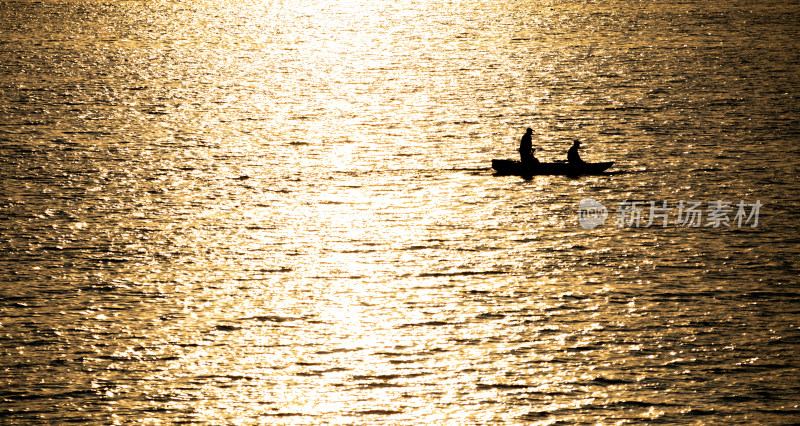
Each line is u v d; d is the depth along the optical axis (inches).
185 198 4808.1
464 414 2778.1
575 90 7386.8
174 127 6294.3
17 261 3919.8
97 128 6205.7
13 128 6136.8
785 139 5762.8
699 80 7623.0
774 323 3336.6
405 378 2992.1
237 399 2864.2
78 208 4611.2
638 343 3198.8
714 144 5689.0
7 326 3321.9
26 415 2763.3
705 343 3191.4
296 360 3110.2
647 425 2704.2
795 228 4288.9
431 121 6486.2
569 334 3270.2
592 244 4143.7
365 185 5059.1
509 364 3070.9
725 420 2723.9
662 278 3747.5
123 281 3740.2
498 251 4074.8
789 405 2805.1
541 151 5659.5
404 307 3513.8
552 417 2755.9
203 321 3390.7
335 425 2726.4
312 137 6077.8
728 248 4065.0
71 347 3179.1
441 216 4549.7
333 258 4010.8
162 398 2869.1
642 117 6412.4
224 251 4087.1
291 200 4798.2
